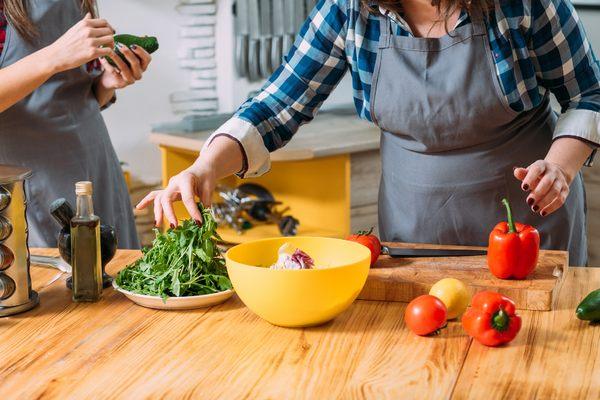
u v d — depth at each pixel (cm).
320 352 137
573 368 130
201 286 159
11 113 225
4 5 220
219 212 358
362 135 356
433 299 142
